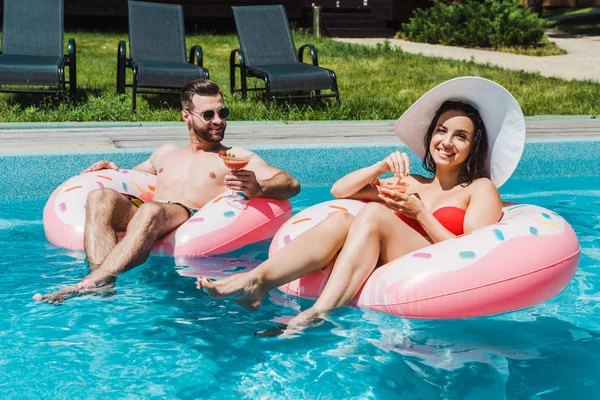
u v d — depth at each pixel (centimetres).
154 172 446
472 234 307
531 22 1563
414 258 298
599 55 1451
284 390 237
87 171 432
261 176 405
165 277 343
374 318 293
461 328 289
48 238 397
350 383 243
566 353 269
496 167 338
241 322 290
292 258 294
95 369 248
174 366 251
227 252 383
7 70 708
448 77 1029
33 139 578
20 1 830
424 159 361
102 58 1140
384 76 1039
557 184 577
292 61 876
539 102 837
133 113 716
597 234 436
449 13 1645
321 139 606
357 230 300
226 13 1639
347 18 1758
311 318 282
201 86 412
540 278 298
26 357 255
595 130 667
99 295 316
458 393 238
